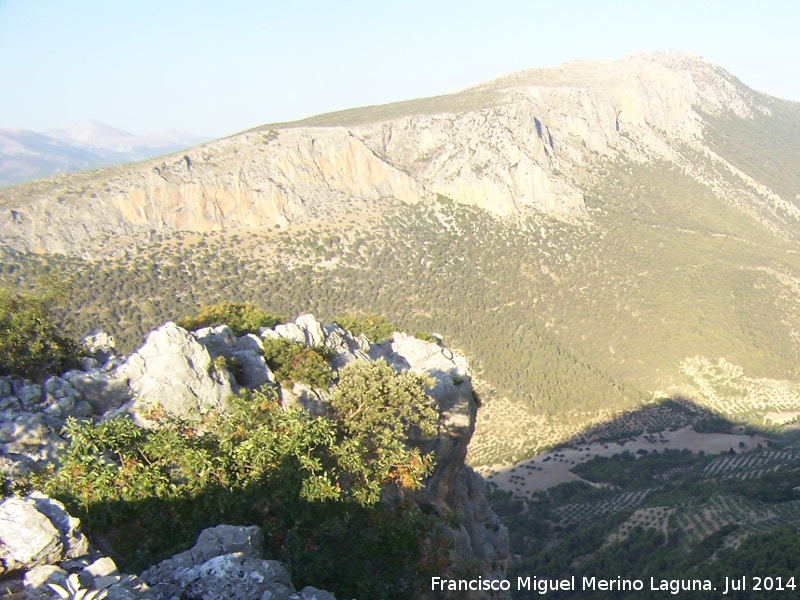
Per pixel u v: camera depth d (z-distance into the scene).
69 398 26.88
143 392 28.17
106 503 19.44
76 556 14.96
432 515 31.45
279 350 34.75
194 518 19.89
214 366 30.14
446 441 38.75
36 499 15.28
